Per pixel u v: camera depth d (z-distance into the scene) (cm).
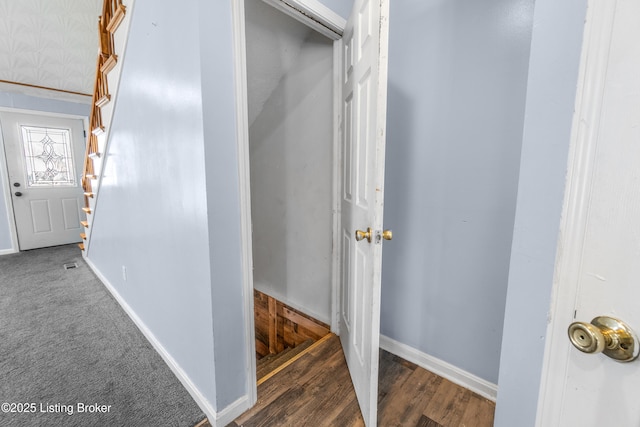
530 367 59
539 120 53
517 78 118
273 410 132
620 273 41
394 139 158
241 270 124
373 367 112
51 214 404
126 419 127
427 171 148
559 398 50
